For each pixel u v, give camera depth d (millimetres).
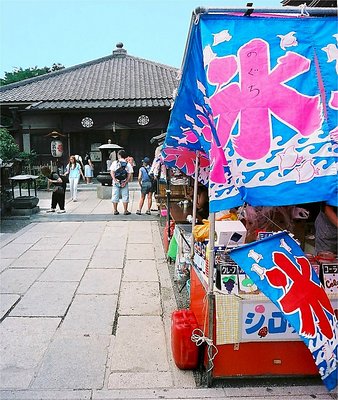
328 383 2820
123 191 10789
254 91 2645
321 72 2701
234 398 2877
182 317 3398
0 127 18875
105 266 6156
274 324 3014
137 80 22578
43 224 9562
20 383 3078
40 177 17859
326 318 2859
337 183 2486
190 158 4691
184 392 2955
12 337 3834
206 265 3219
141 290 5129
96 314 4383
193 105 3170
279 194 2473
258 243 2943
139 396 2912
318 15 2961
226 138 2547
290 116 2605
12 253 6898
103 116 19938
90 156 21250
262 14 2893
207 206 5277
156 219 10172
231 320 2988
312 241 4023
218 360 3029
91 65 25031
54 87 21625
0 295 4922
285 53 2727
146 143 21156
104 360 3426
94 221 9938
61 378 3150
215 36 2727
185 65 2955
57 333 3924
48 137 20562
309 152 2539
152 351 3586
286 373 3082
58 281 5453
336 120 2615
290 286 2840
